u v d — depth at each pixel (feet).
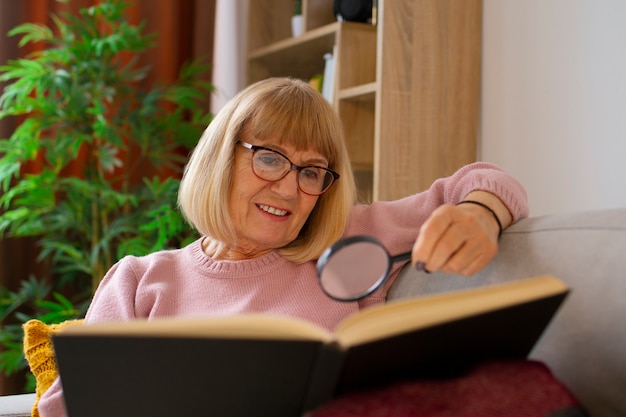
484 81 7.59
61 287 9.91
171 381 2.58
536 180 6.98
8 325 9.66
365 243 3.12
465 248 3.11
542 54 6.88
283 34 10.36
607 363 2.83
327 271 3.06
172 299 4.34
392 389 2.50
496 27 7.42
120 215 9.73
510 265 3.42
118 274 4.48
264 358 2.44
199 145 4.44
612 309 2.86
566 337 3.01
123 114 9.09
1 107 9.23
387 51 7.17
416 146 7.30
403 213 4.46
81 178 9.80
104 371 2.61
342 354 2.31
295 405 2.56
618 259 2.94
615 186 6.15
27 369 9.52
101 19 9.71
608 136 6.21
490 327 2.55
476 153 7.64
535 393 2.53
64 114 8.68
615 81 6.14
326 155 4.31
